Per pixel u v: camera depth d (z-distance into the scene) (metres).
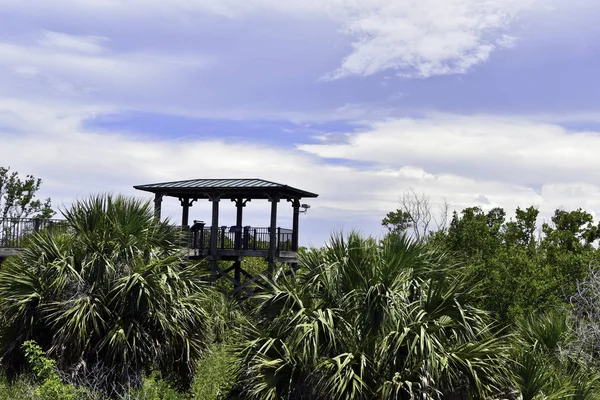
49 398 9.97
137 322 11.83
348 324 9.45
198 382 12.63
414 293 9.90
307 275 10.30
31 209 33.53
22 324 11.85
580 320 12.23
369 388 8.94
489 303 19.14
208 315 13.05
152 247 12.85
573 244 26.95
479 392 8.86
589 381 10.58
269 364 9.28
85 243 12.21
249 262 29.45
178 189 24.38
